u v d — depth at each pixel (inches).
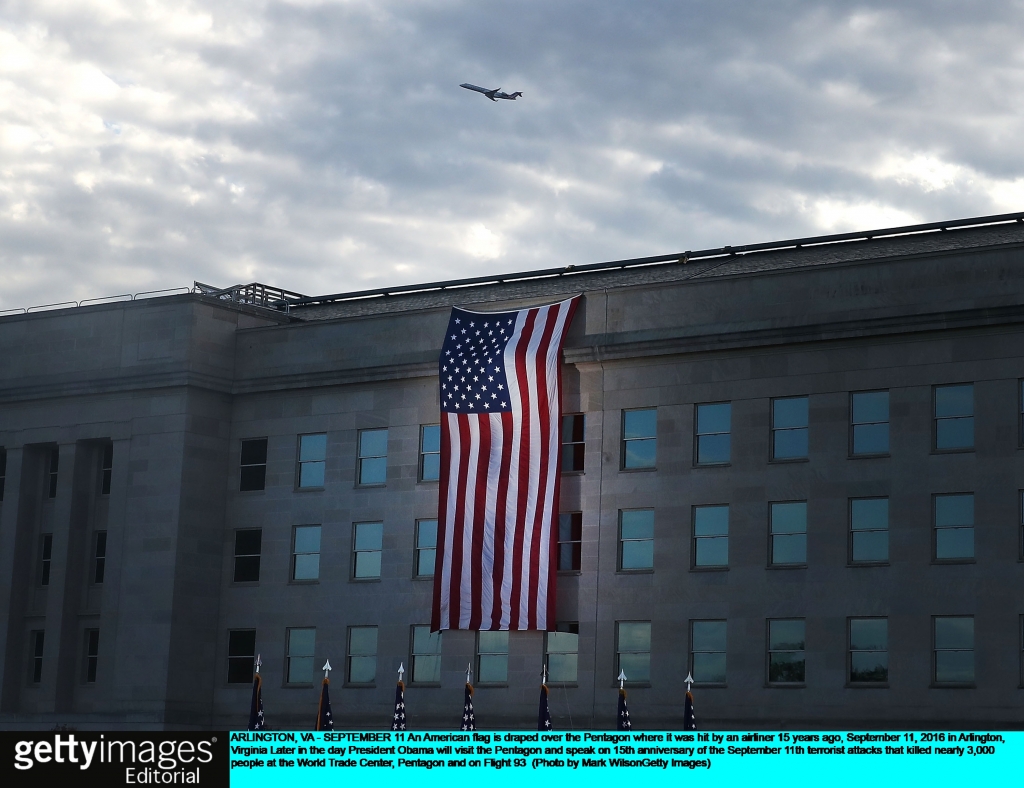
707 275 3255.4
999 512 2738.7
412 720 3174.2
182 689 3339.1
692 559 2977.4
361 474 3336.6
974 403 2787.9
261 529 3415.4
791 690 2856.8
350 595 3292.3
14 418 3634.4
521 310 3142.2
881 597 2810.0
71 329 3595.0
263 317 3587.6
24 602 3567.9
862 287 2891.2
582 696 3021.7
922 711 2746.1
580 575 3065.9
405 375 3289.9
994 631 2714.1
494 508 3080.7
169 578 3353.8
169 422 3432.6
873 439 2866.6
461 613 3070.9
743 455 2960.1
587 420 3112.7
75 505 3531.0
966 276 2807.6
